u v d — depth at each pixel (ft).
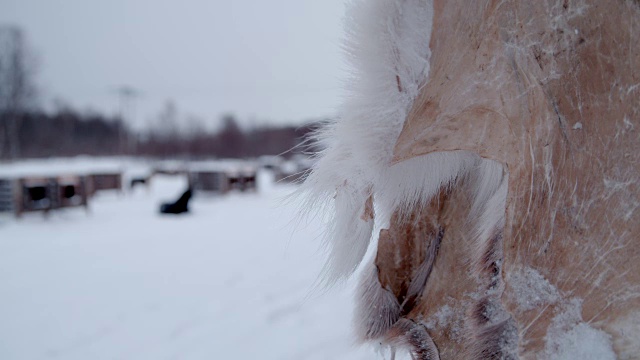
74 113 189.06
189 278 20.51
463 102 3.06
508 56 2.92
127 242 29.19
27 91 130.52
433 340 3.71
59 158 154.10
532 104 2.90
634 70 2.64
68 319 15.92
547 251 2.91
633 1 2.62
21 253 26.02
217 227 34.68
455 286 3.68
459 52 3.02
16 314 16.42
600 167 2.75
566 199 2.85
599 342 2.78
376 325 3.99
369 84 3.19
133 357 13.11
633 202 2.69
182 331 14.70
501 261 3.42
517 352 3.13
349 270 3.51
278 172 70.23
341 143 3.33
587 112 2.76
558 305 2.87
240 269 21.61
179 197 43.45
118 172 61.72
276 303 16.72
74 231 33.73
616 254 2.73
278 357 12.61
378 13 3.14
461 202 3.70
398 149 3.19
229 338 14.02
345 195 3.37
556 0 2.78
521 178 2.99
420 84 3.12
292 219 3.63
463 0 2.98
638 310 2.70
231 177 60.49
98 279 20.63
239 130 180.96
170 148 188.14
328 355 12.28
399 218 3.80
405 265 3.92
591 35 2.72
